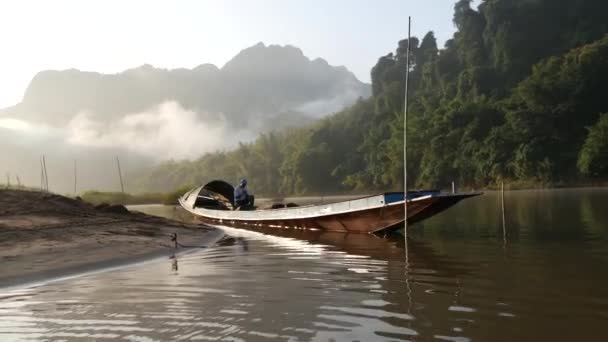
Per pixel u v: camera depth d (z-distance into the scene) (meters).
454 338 4.75
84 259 10.59
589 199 29.27
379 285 7.20
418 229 16.02
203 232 16.88
